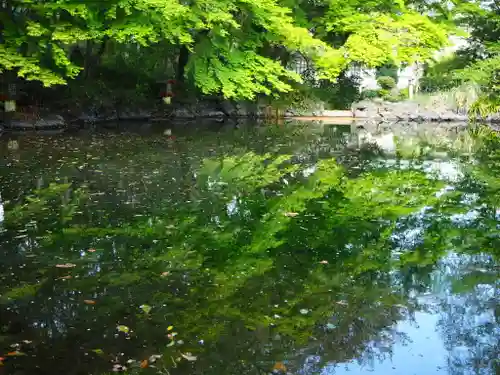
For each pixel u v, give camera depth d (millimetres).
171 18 15531
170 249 5242
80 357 3186
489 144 15070
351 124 21672
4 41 14453
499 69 23047
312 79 25938
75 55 21000
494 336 3490
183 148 12750
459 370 3074
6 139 13578
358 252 5258
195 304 3977
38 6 13922
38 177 8633
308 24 22188
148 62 22578
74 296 4086
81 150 11852
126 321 3666
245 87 19156
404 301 4086
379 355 3244
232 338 3428
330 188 8406
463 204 7352
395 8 22672
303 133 17500
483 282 4473
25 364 3102
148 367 3076
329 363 3137
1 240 5422
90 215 6414
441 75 27469
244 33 19719
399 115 24094
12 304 3938
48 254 5023
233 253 5156
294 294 4191
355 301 4066
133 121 19609
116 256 5000
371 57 21234
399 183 8875
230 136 15828
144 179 8680
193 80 19969
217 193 7824
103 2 14508
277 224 6250
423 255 5184
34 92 17312
